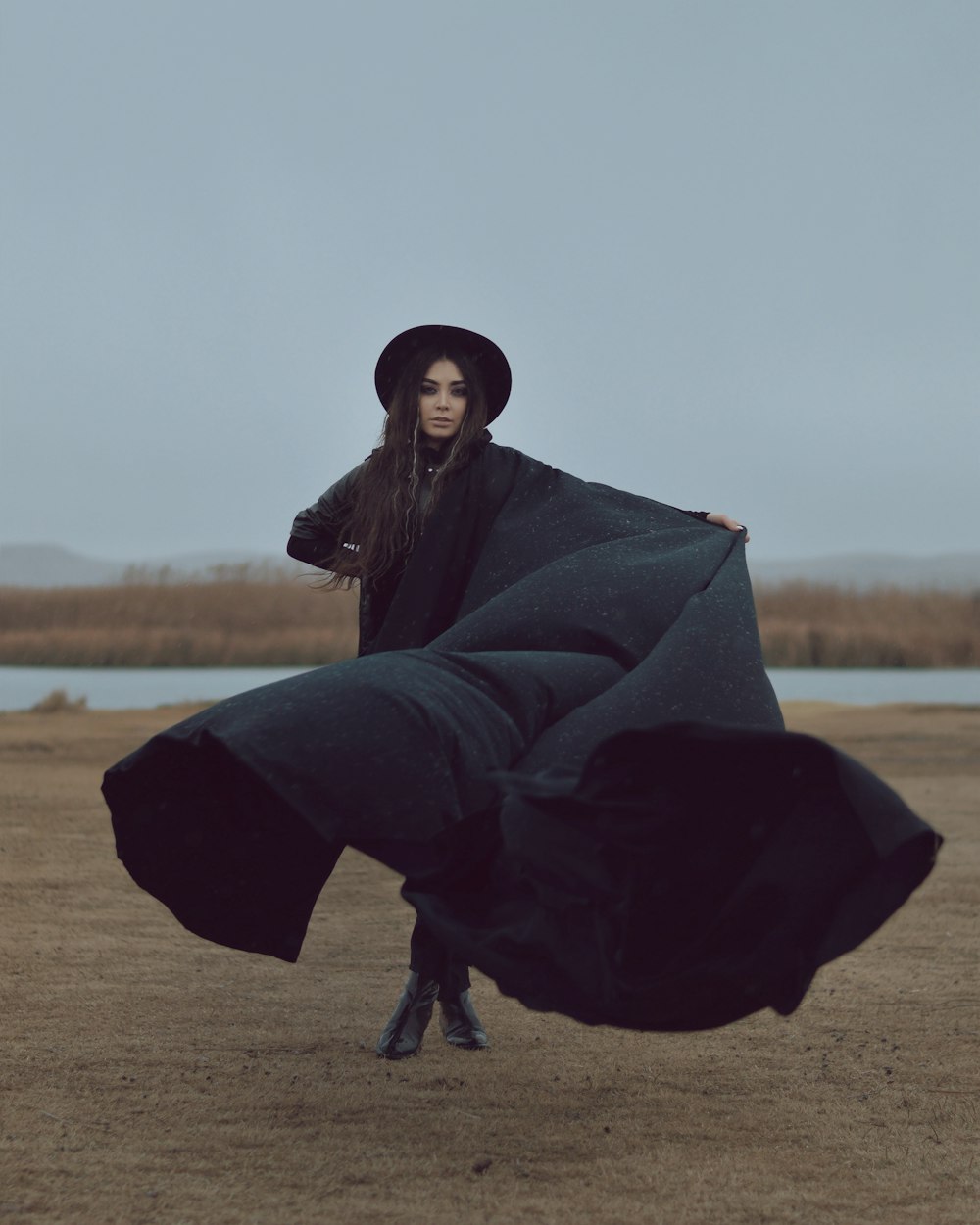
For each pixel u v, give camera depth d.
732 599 3.84
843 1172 3.36
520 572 4.14
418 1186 3.24
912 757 13.66
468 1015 4.43
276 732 3.27
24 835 8.74
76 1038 4.42
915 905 6.81
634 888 3.03
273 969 5.47
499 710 3.46
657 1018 3.08
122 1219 3.01
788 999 3.05
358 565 4.30
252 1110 3.77
